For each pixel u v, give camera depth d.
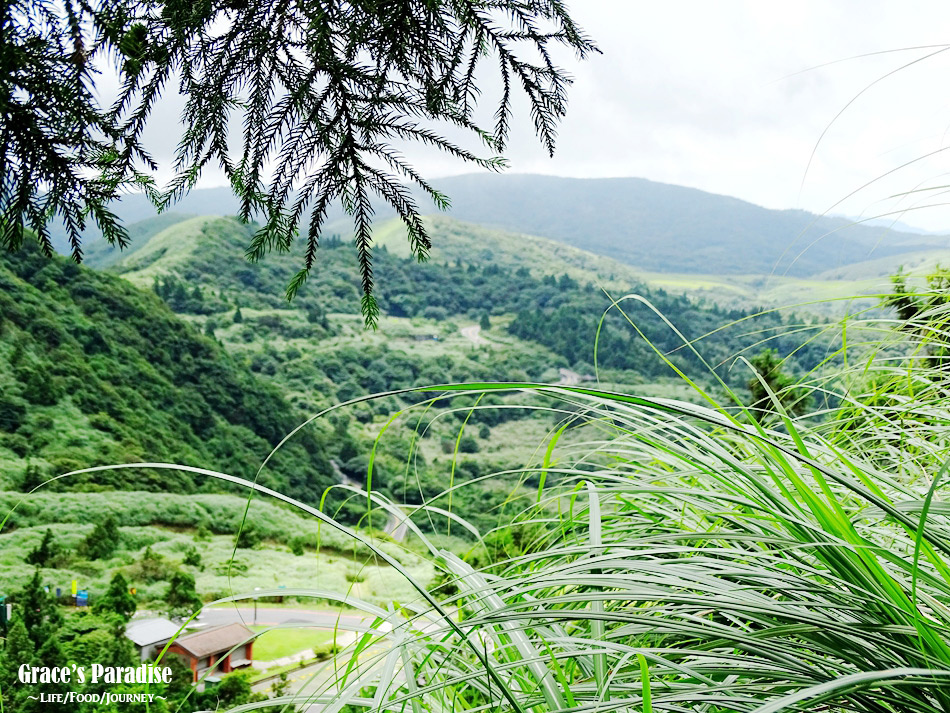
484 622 0.65
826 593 0.62
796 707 0.57
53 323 52.47
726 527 0.88
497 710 0.71
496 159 2.22
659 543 0.82
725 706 0.59
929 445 0.99
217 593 31.08
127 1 1.77
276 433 55.75
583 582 0.66
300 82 1.89
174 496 42.53
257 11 1.82
